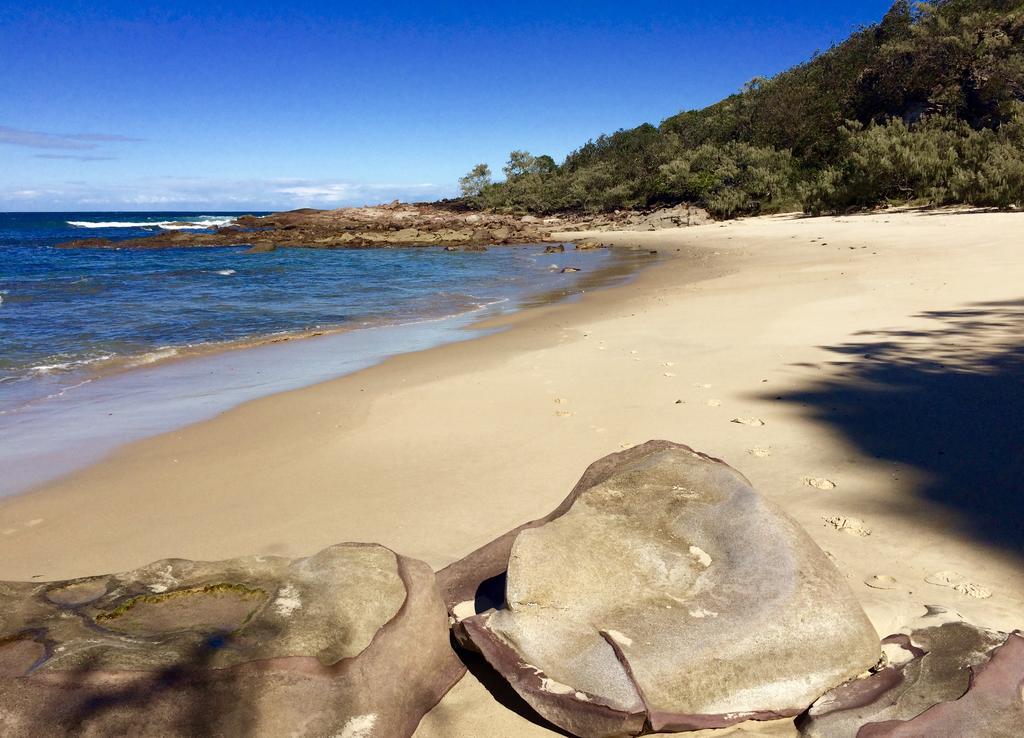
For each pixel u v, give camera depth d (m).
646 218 45.09
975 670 2.43
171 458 5.75
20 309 14.71
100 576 2.61
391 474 5.14
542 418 6.27
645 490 2.99
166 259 31.91
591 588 2.59
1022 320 8.90
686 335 9.61
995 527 3.79
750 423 5.78
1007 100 33.31
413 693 2.45
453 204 76.69
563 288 17.75
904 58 39.31
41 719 1.94
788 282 14.41
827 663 2.40
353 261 29.92
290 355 10.01
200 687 2.06
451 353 9.68
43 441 6.27
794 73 49.53
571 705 2.28
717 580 2.57
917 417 5.61
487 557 3.24
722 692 2.30
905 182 32.03
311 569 2.63
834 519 3.98
